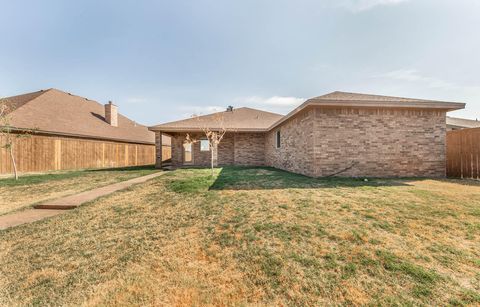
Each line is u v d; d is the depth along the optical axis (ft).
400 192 18.86
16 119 41.22
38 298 7.02
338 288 7.07
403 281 7.32
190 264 8.71
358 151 28.43
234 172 35.70
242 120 58.08
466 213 13.29
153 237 11.25
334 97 29.81
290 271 8.02
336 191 19.49
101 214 15.07
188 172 36.01
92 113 67.05
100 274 8.23
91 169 48.67
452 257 8.68
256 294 6.91
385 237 10.38
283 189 20.63
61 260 9.30
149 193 20.62
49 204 17.38
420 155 29.09
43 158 43.80
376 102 26.66
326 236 10.61
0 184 27.27
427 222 12.00
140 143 73.46
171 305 6.56
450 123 59.82
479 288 6.92
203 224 12.69
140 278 7.89
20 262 9.20
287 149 38.78
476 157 27.14
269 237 10.72
